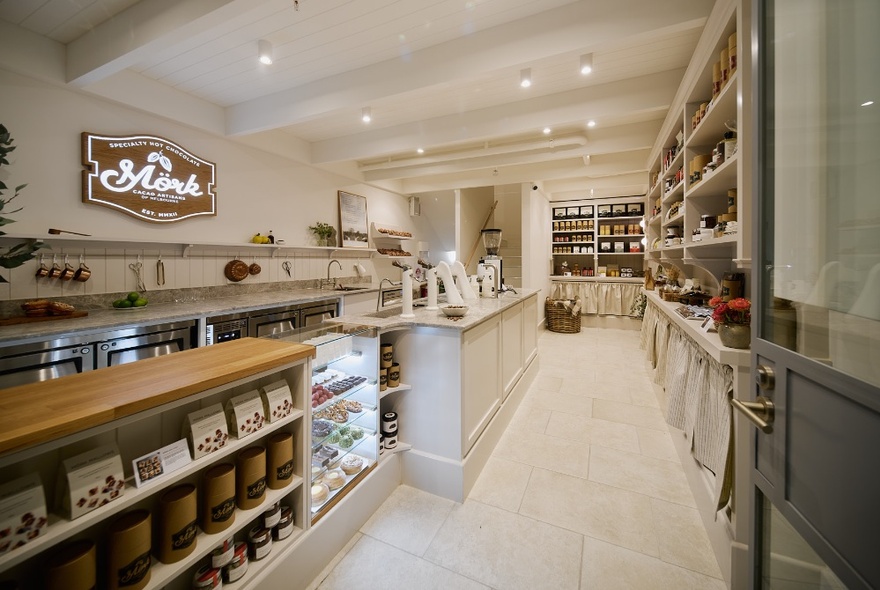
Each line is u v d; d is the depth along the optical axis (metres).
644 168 5.05
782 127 0.96
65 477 0.88
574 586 1.48
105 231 2.99
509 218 8.07
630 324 6.84
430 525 1.83
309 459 1.49
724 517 1.55
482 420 2.41
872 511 0.62
